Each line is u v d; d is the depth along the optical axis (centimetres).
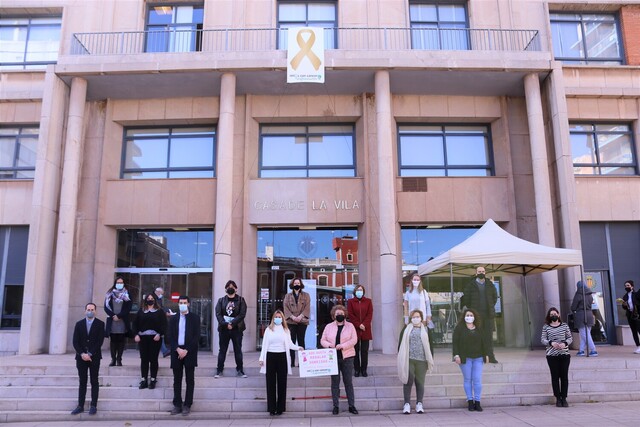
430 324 1002
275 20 1691
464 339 921
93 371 921
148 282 1647
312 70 1512
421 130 1728
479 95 1698
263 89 1644
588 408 910
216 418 906
